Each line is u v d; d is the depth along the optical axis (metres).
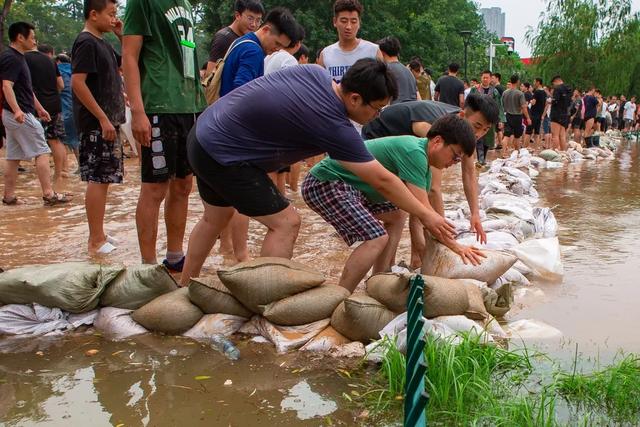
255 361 3.36
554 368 3.17
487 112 4.29
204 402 2.90
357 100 3.31
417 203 3.49
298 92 3.41
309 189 4.03
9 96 6.91
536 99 16.84
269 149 3.57
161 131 4.48
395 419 2.75
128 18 4.34
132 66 4.36
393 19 35.09
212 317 3.72
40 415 2.78
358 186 4.00
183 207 4.75
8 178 7.30
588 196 8.78
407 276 3.45
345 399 2.93
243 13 5.95
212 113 3.65
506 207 6.46
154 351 3.49
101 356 3.42
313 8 31.02
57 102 9.02
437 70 37.34
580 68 33.31
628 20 32.84
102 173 5.08
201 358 3.39
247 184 3.61
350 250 5.43
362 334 3.49
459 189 9.05
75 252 5.22
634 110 29.72
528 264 4.84
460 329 3.50
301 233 6.08
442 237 3.55
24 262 4.92
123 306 3.85
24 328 3.72
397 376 2.99
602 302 4.23
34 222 6.35
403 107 4.63
